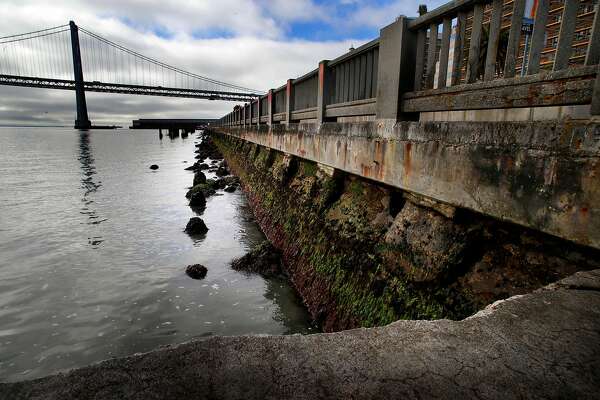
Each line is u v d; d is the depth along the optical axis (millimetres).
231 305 6629
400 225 4176
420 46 3961
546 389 1239
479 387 1235
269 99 12539
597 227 2061
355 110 5398
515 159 2582
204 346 1398
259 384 1210
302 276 6547
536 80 2559
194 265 8141
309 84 7984
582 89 2240
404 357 1382
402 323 1630
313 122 7496
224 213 13352
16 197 16453
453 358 1385
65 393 1124
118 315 6430
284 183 9523
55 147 58719
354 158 5199
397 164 4086
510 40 2855
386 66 4348
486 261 3221
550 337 1524
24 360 5262
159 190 18344
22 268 8445
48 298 7055
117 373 1226
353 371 1295
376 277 4316
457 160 3143
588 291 1904
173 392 1151
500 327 1597
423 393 1199
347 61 5867
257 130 14766
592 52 2193
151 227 11703
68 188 18828
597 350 1441
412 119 4234
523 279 2854
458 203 3152
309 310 5836
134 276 7988
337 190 6410
